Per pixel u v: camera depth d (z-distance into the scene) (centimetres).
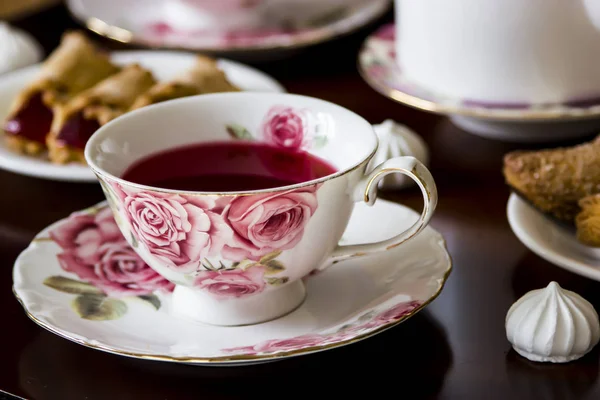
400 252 64
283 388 59
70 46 86
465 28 77
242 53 90
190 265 59
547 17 75
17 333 63
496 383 59
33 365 61
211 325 61
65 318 60
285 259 60
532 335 60
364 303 61
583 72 77
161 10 99
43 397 59
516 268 67
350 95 88
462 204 73
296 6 98
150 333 60
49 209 74
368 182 60
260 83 85
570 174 67
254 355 57
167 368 61
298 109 64
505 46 76
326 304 62
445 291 66
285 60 96
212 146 65
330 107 63
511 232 70
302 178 63
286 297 61
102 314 61
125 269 64
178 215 58
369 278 63
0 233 71
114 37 92
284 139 64
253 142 65
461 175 77
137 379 60
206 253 59
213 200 58
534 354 60
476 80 78
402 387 59
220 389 59
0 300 65
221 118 65
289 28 95
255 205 58
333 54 98
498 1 75
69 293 62
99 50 88
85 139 78
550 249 64
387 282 62
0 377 60
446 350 61
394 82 81
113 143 62
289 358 61
